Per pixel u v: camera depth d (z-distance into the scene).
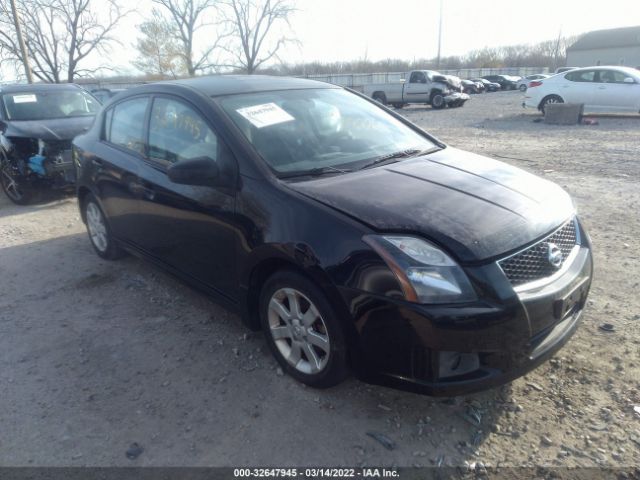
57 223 6.55
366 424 2.78
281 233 2.85
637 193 6.99
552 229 2.83
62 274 4.89
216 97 3.60
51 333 3.83
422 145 3.94
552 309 2.62
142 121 4.16
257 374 3.23
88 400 3.05
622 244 5.13
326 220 2.71
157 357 3.46
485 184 3.09
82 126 7.53
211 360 3.40
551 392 2.97
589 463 2.48
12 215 7.02
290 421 2.82
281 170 3.15
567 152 10.47
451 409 2.87
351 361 2.74
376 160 3.47
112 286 4.58
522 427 2.72
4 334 3.84
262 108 3.60
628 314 3.77
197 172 3.11
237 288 3.30
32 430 2.82
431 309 2.40
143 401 3.02
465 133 14.30
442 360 2.48
